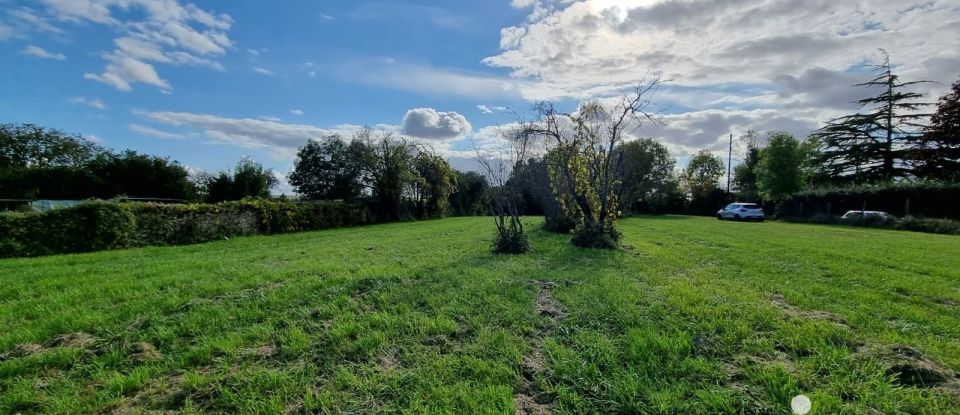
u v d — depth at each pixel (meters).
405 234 15.23
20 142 30.89
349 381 2.86
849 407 2.37
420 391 2.71
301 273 6.43
